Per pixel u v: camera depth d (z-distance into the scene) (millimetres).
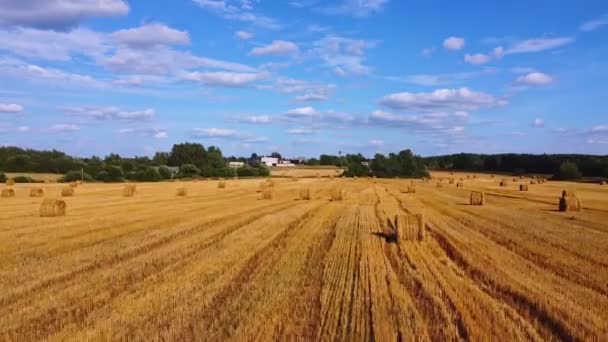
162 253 17750
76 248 18734
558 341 9547
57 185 68000
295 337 9539
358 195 53188
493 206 40062
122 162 108812
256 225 25984
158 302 11625
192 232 23266
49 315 10656
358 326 10172
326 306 11484
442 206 39875
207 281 13664
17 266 15422
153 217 29375
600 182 87438
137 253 17781
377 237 22328
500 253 18391
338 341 9367
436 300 12023
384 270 15328
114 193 53312
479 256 17766
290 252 18234
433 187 72000
